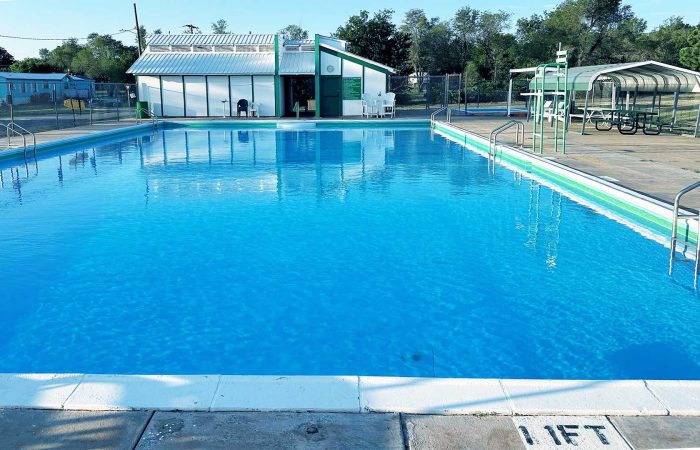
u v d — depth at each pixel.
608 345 5.19
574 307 6.03
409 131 25.62
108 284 6.74
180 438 3.11
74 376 3.70
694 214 8.20
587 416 3.30
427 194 11.58
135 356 5.07
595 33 55.09
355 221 9.48
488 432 3.16
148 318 5.83
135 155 17.89
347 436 3.14
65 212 10.20
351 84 29.64
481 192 11.75
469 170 14.67
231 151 18.83
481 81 54.91
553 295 6.34
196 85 29.95
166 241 8.41
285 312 5.96
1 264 7.41
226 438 3.12
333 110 29.98
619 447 3.04
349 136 23.45
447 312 5.94
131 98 34.06
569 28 54.81
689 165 13.00
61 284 6.73
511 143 17.75
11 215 9.98
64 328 5.61
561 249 7.95
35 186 12.70
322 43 32.00
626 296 6.29
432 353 5.09
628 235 8.59
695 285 6.58
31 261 7.54
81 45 77.88
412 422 3.26
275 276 6.98
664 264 7.31
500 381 3.66
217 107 30.17
